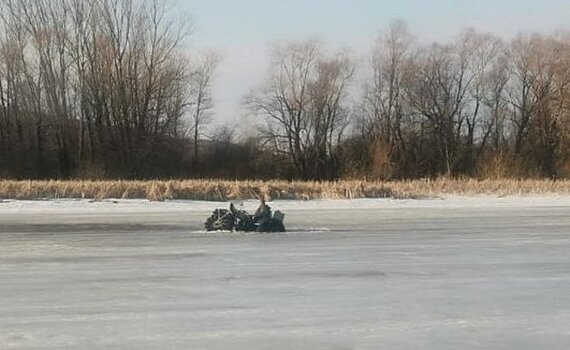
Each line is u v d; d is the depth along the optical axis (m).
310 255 19.31
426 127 70.81
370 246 21.09
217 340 11.09
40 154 61.69
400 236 23.64
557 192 43.91
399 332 11.54
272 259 18.59
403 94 70.75
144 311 12.91
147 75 64.81
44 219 30.45
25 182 40.25
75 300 13.77
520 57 70.88
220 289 14.79
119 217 31.45
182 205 37.22
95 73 63.09
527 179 54.72
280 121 69.19
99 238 23.30
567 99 68.00
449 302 13.63
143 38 64.62
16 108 61.91
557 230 25.58
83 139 63.16
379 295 14.22
